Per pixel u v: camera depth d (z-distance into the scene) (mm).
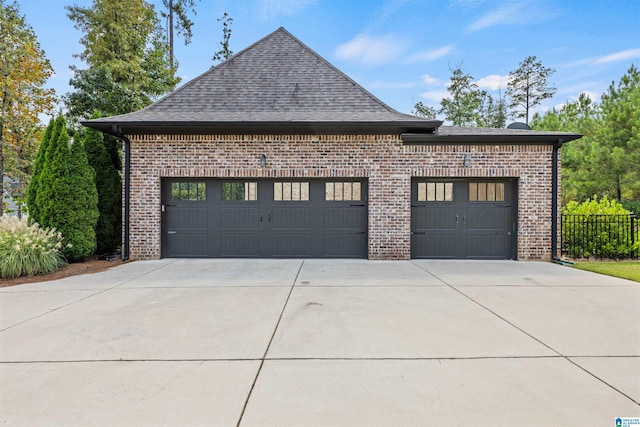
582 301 5191
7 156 15188
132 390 2738
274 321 4320
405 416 2398
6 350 3477
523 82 31781
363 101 9766
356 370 3055
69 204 8281
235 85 10242
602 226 9352
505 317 4457
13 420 2359
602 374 2980
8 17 14273
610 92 18109
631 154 15211
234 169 8977
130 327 4125
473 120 32312
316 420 2354
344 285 6223
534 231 9008
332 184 9203
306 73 10578
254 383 2838
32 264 7043
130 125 8328
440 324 4195
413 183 9164
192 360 3258
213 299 5320
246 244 9219
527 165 8969
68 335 3871
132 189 8969
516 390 2729
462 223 9188
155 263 8508
